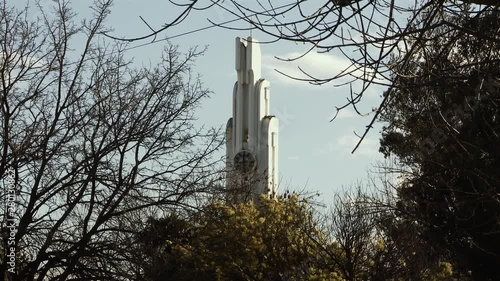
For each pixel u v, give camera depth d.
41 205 31.19
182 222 35.78
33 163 31.17
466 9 11.70
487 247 40.28
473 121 15.73
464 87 12.78
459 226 38.56
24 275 30.69
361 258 40.25
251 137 80.31
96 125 32.59
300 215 42.94
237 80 82.69
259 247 41.50
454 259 41.59
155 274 33.69
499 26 12.30
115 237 32.59
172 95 34.06
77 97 32.53
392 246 39.84
